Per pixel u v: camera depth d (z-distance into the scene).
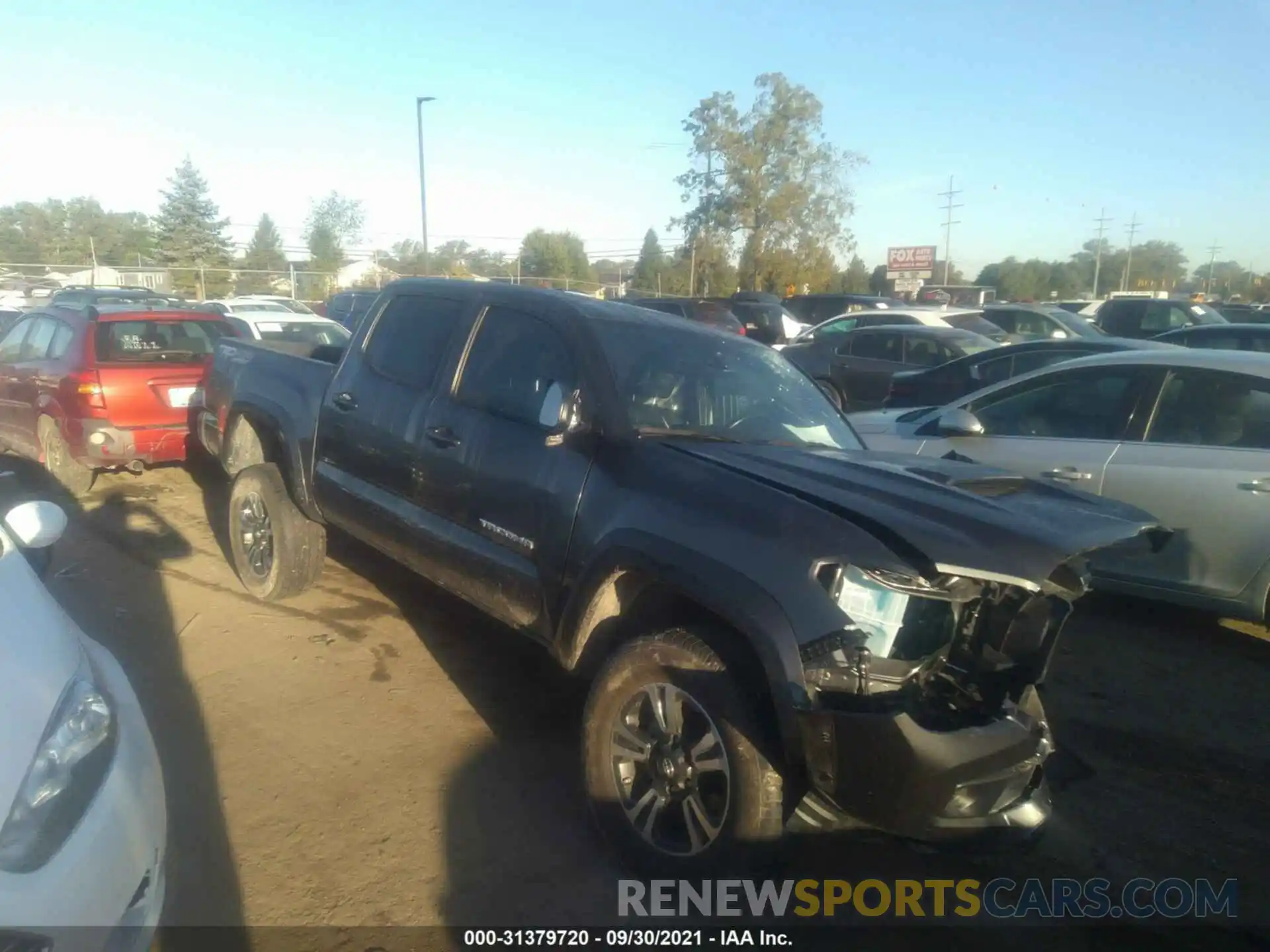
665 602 3.62
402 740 4.36
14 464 10.02
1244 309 25.42
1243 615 5.62
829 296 23.88
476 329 4.67
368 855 3.51
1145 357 6.23
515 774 4.10
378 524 4.94
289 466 5.68
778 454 3.79
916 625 2.98
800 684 2.91
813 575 2.97
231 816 3.71
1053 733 4.71
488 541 4.22
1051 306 23.33
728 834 3.12
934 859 3.71
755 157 48.19
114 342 8.32
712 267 49.94
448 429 4.47
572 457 3.89
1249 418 5.73
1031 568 2.85
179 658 5.12
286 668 5.07
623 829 3.44
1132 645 5.88
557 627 3.85
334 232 58.47
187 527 7.70
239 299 23.08
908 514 3.07
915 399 10.78
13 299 27.44
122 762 2.68
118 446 8.16
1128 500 5.95
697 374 4.36
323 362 5.80
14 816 2.26
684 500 3.42
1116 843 3.83
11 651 2.64
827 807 3.21
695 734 3.31
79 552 6.84
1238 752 4.57
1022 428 6.63
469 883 3.38
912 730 2.82
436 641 5.52
